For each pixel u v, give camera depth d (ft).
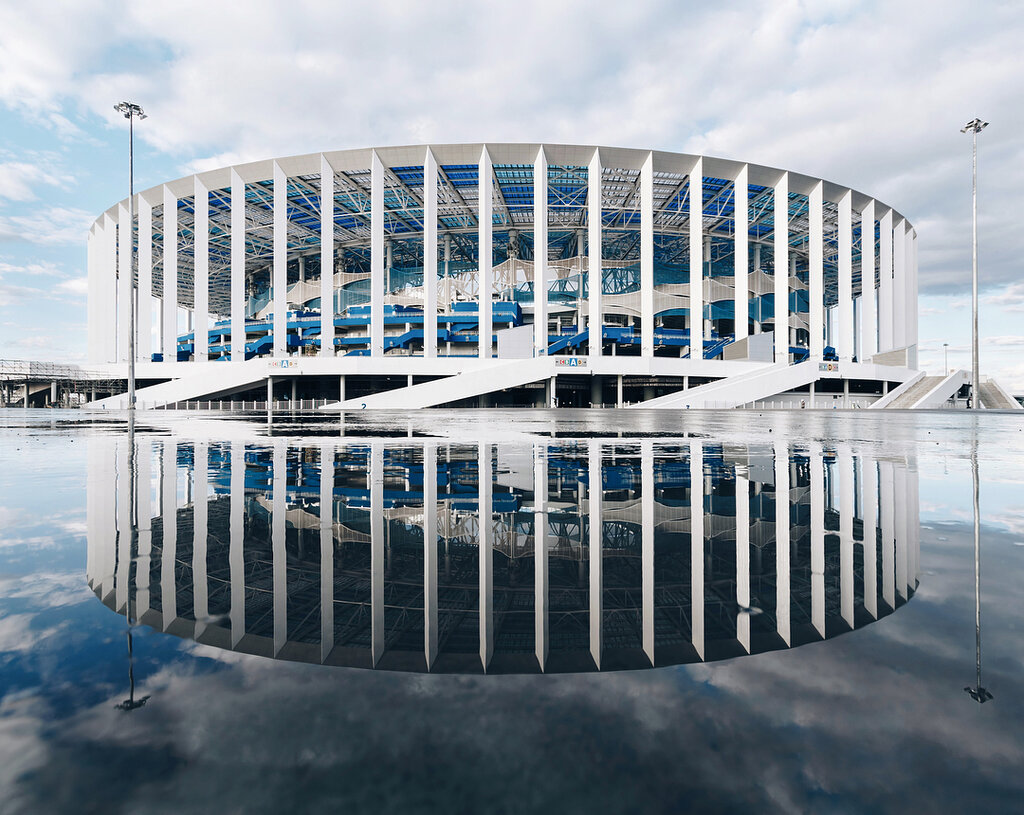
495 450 23.91
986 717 3.24
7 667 4.07
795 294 164.25
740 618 5.20
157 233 156.04
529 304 147.43
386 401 116.06
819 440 29.94
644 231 122.72
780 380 123.54
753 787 2.53
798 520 10.01
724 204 145.38
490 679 3.97
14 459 20.39
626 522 9.94
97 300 157.07
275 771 2.73
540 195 120.16
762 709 3.40
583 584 6.38
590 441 29.19
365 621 5.21
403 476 15.99
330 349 122.62
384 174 128.47
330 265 122.31
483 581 6.49
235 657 4.36
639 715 3.36
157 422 54.03
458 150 120.67
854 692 3.62
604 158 123.85
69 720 3.28
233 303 124.57
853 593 5.88
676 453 22.49
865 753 2.86
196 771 2.72
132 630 4.92
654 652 4.43
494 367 116.88
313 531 9.26
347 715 3.40
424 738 3.08
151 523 9.93
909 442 28.50
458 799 2.40
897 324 154.61
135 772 2.71
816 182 132.77
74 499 12.34
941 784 2.56
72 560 7.41
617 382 125.70
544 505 11.57
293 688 3.81
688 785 2.53
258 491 13.44
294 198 138.41
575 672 4.07
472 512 10.87
